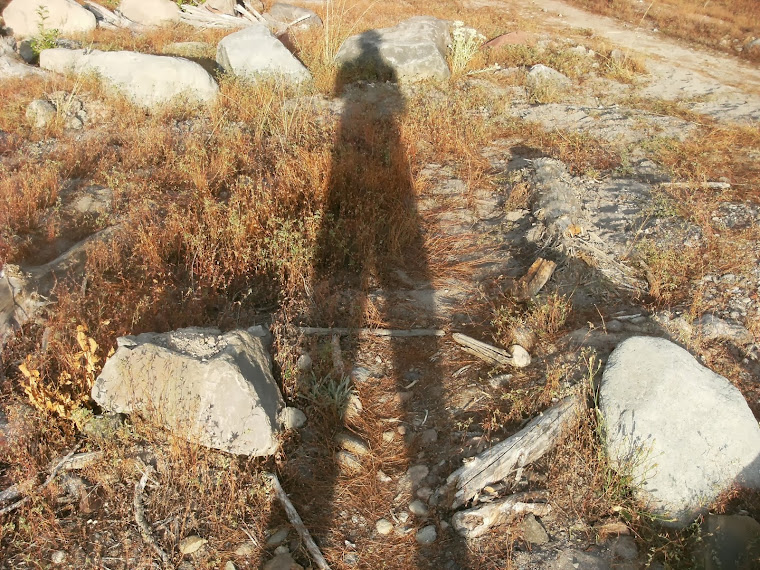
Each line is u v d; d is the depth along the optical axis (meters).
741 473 3.72
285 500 3.77
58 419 3.98
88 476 3.77
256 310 5.46
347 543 3.63
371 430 4.39
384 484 4.02
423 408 4.58
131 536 3.51
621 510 3.71
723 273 5.85
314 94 10.71
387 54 11.66
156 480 3.77
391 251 6.32
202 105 9.77
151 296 5.21
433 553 3.60
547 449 4.06
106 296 5.11
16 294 4.90
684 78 13.11
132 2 15.54
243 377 3.96
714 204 7.15
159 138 8.23
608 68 13.26
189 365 3.97
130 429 3.90
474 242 6.77
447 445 4.25
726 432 3.81
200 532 3.59
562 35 16.19
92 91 9.66
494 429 4.28
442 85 11.62
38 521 3.47
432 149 8.95
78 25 13.77
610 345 4.86
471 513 3.69
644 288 5.74
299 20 15.77
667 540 3.55
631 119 10.34
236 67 10.95
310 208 6.54
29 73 10.27
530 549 3.56
